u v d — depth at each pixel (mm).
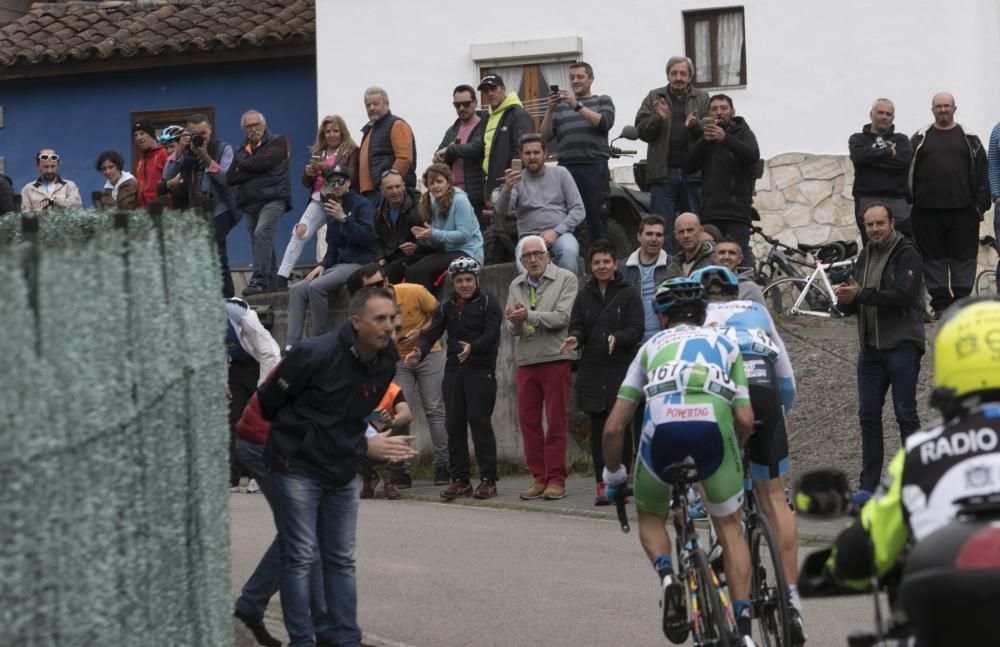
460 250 29266
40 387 7625
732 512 14523
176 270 10977
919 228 30344
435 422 27688
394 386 22406
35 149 47594
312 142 45750
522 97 41375
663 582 14586
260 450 15922
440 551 21594
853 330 32094
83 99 47344
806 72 38969
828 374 29312
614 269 24719
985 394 8016
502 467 29406
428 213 29594
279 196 33906
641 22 40312
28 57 46469
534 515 24484
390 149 32219
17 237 13383
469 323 25875
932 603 7301
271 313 29016
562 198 28859
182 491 10805
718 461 14398
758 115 39312
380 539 22547
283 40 44938
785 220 39031
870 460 23281
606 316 24500
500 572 20109
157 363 10125
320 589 16188
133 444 9398
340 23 42406
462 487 26078
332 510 15398
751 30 39312
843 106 38719
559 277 25688
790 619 14141
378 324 14859
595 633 16875
